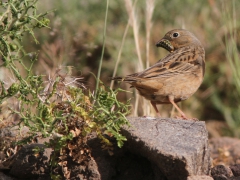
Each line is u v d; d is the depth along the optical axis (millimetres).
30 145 9672
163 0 19438
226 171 9945
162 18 19391
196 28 19422
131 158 9594
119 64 17672
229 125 17547
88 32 18125
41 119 8758
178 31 14141
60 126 9148
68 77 10188
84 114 8945
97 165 9312
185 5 19594
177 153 8445
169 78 12000
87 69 17312
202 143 8992
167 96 12133
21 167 9523
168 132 9305
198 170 8898
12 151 10164
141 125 9570
